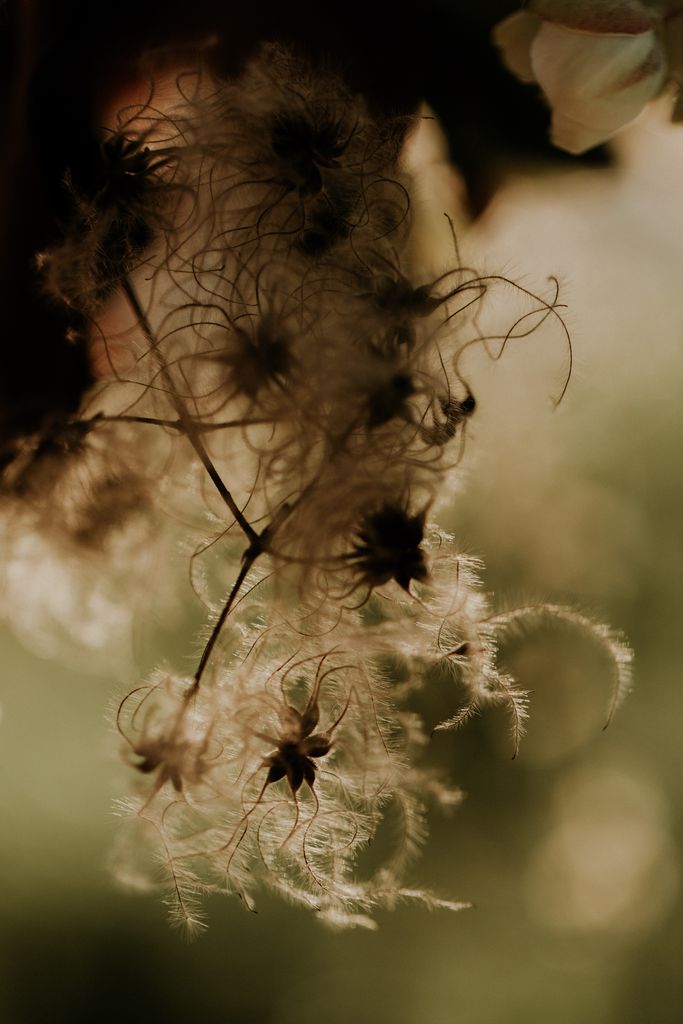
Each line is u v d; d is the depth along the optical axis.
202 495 0.31
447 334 0.30
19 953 0.91
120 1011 0.91
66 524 0.32
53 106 0.32
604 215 0.40
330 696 0.31
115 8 0.32
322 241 0.30
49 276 0.31
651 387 0.86
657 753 1.02
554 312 0.31
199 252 0.31
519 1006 0.97
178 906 0.31
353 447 0.30
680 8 0.31
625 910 1.02
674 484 0.94
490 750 0.96
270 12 0.32
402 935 0.99
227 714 0.31
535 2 0.31
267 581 0.31
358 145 0.31
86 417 0.32
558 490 0.79
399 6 0.32
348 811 0.31
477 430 0.31
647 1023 1.00
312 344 0.30
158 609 0.34
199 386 0.31
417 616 0.31
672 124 0.31
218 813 0.31
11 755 0.89
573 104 0.31
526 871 1.00
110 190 0.31
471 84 0.34
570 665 0.90
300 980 0.95
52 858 0.93
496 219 0.37
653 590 0.96
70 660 0.36
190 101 0.31
